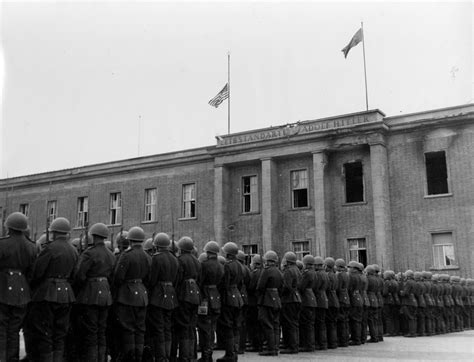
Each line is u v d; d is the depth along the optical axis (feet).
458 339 66.90
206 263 42.09
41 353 30.73
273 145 112.68
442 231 95.66
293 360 44.50
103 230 34.96
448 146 97.35
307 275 52.54
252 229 115.65
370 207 103.09
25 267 30.58
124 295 34.73
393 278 73.72
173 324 39.42
